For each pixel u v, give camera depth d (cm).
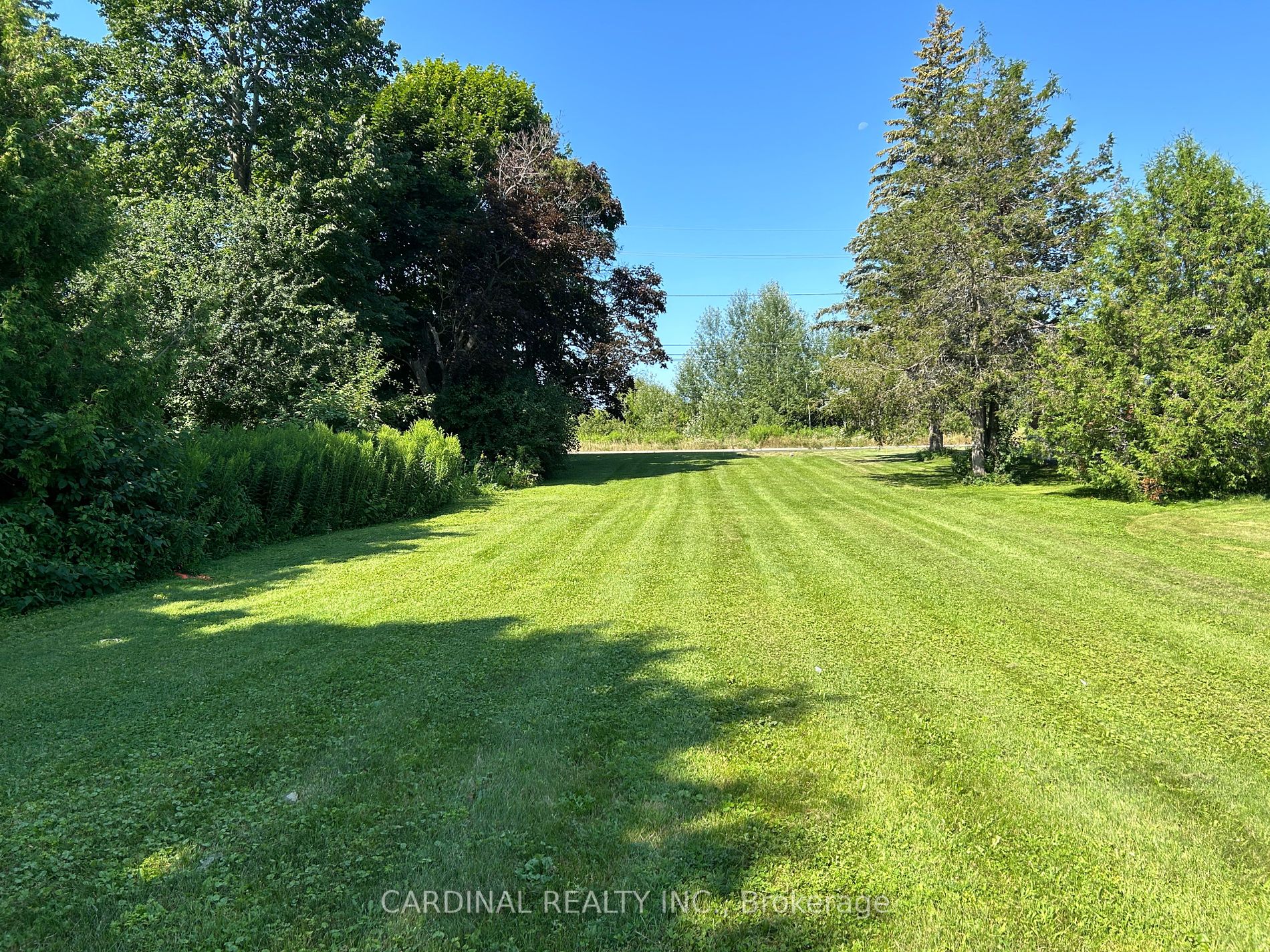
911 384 1557
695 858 251
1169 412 1157
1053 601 607
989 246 1493
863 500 1398
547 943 211
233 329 1273
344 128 1773
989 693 403
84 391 757
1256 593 628
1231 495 1154
